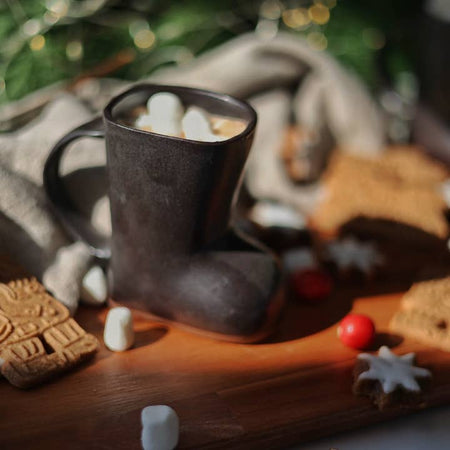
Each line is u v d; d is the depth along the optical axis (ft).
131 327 2.19
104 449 1.96
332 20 3.36
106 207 2.40
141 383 2.11
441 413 2.14
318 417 2.06
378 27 3.45
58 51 3.02
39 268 2.31
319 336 2.29
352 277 2.49
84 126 2.19
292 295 2.42
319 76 3.08
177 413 2.05
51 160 2.23
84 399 2.06
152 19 3.22
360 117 3.06
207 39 3.27
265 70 2.99
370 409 2.10
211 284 2.18
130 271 2.22
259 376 2.16
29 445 1.96
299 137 2.89
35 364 2.07
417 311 2.35
